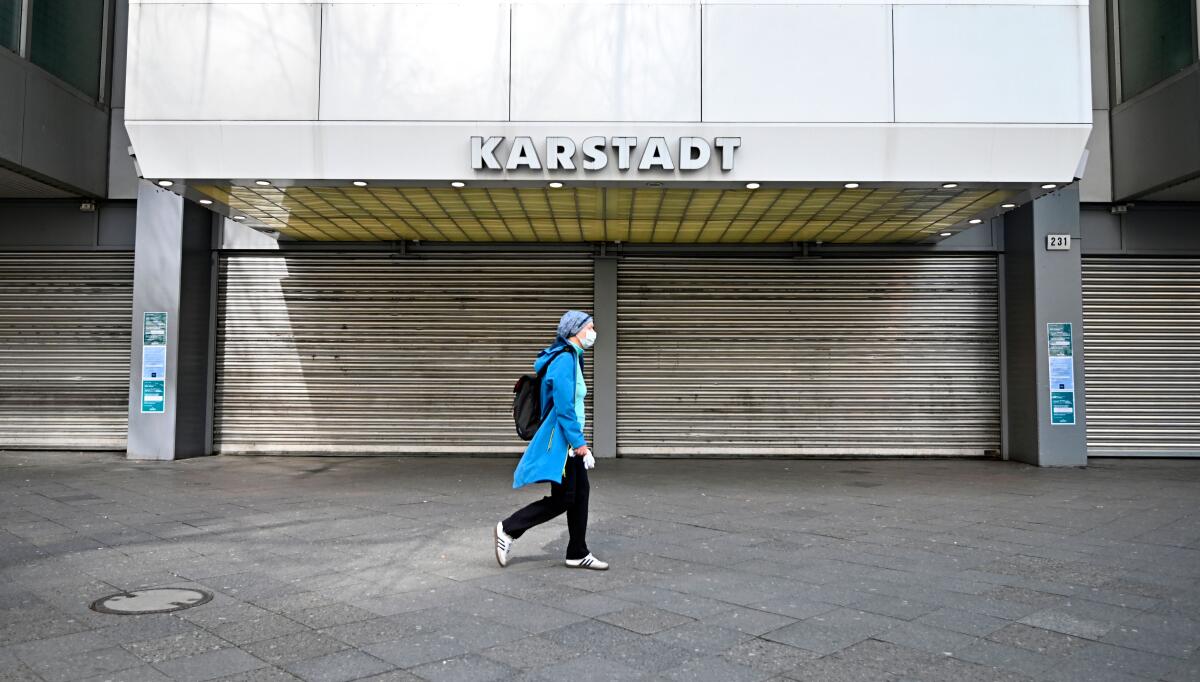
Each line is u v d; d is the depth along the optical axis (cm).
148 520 771
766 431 1341
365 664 397
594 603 501
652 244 1345
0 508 835
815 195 985
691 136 896
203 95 901
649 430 1343
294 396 1348
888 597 519
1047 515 823
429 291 1355
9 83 1105
